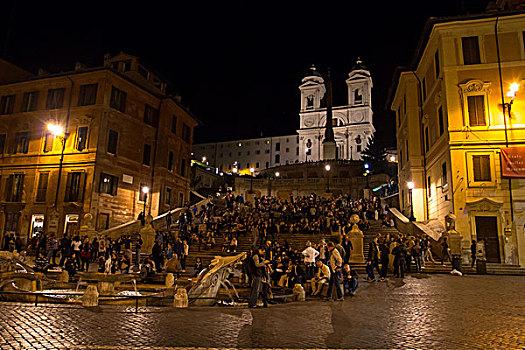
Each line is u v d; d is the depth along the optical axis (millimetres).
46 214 31625
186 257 22281
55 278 16172
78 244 18844
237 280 15109
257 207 35812
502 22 24812
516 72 24297
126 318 8570
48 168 32625
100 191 31172
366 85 97812
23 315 8555
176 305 10312
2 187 34000
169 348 6215
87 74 32875
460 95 24781
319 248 15945
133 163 34906
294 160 100938
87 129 32062
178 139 40969
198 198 46906
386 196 46469
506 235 22359
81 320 8234
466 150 23906
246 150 105875
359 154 93312
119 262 18000
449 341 6875
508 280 16234
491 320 8648
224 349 6234
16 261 13500
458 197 23375
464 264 21062
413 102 32375
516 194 22828
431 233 23359
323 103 103375
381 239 23719
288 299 11570
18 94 35625
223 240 26484
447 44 25625
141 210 35406
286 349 6293
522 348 6453
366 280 16094
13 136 34906
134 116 35500
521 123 23656
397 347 6477
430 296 12125
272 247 16906
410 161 31344
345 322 8398
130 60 37688
